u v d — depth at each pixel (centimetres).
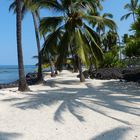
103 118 1105
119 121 1059
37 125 1033
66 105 1354
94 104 1371
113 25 3097
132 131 931
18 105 1398
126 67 3697
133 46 2819
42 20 2906
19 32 2094
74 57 3038
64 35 2836
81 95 1727
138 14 2269
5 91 2025
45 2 2808
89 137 883
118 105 1348
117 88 2191
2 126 1033
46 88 2366
